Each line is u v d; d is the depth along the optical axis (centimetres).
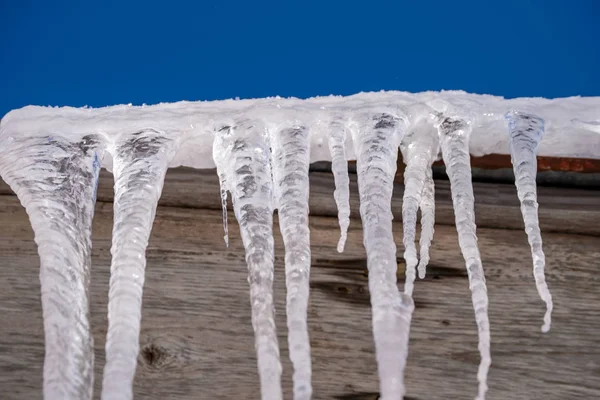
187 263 344
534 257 334
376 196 336
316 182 347
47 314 330
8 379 340
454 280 343
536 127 342
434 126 344
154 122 343
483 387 330
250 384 339
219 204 346
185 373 340
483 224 346
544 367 339
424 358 340
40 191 338
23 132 344
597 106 345
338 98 347
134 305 329
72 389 328
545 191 348
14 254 345
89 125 343
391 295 329
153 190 337
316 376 339
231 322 342
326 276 344
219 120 343
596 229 345
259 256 333
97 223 346
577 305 342
